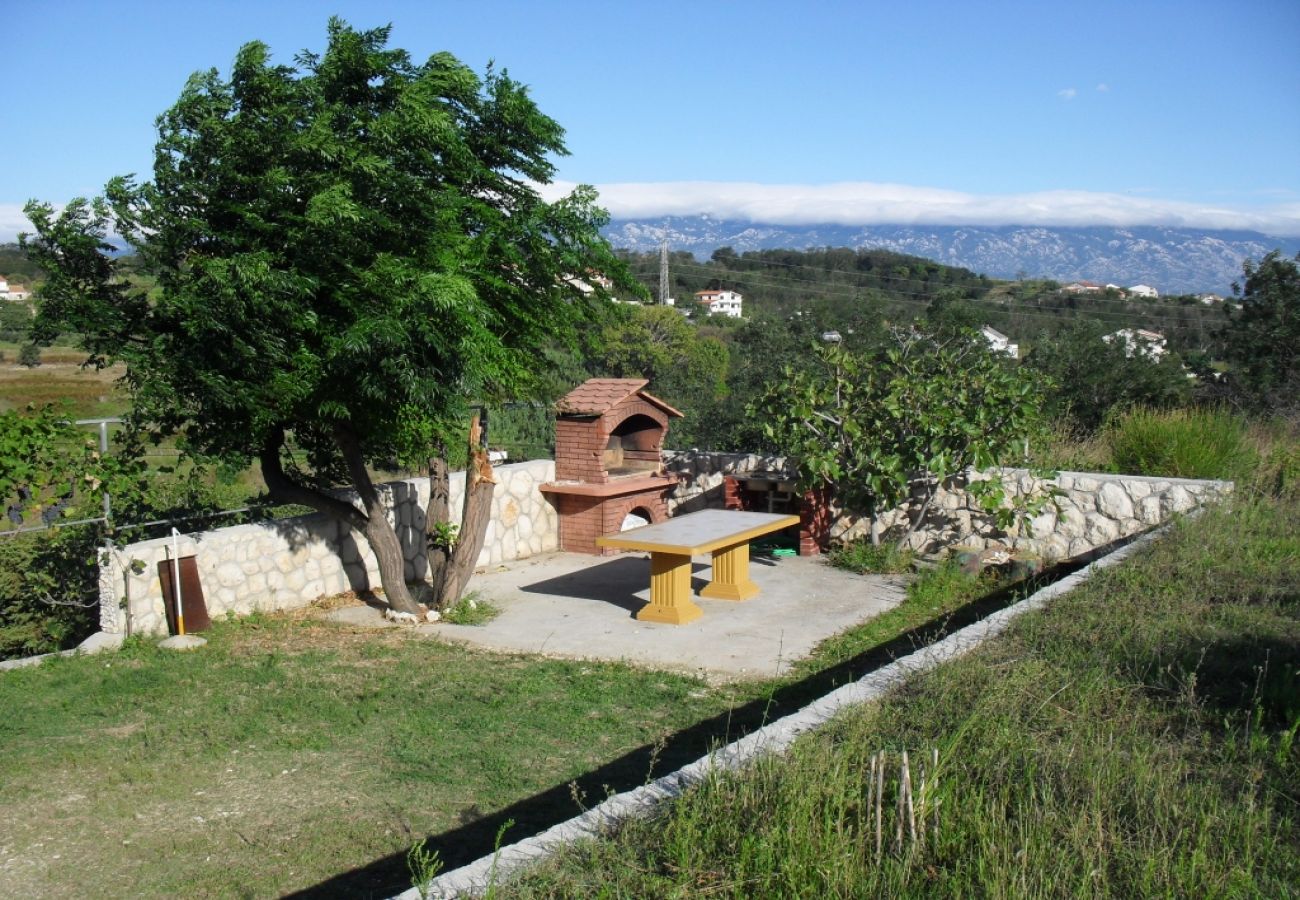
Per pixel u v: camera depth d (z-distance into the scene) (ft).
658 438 42.98
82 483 28.14
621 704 22.35
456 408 26.55
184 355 25.36
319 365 25.52
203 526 32.40
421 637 28.32
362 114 26.66
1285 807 12.80
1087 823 12.00
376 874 14.62
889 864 11.30
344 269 25.88
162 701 22.41
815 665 25.27
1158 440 38.09
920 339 48.32
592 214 29.30
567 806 16.87
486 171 28.71
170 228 25.41
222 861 15.11
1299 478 34.83
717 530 31.09
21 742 20.01
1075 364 65.00
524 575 36.29
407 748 19.58
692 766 14.25
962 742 14.55
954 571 33.53
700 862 11.43
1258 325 65.72
